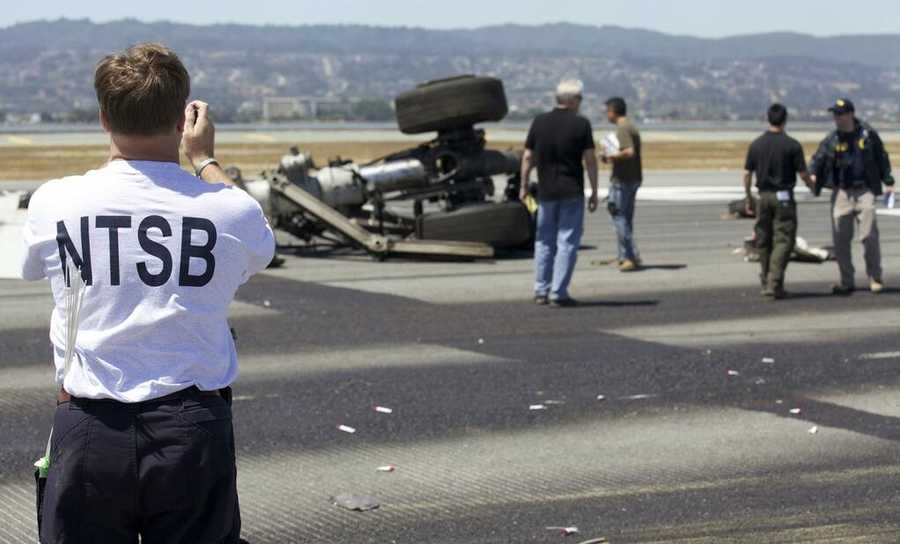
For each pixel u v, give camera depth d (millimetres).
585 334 13391
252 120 157750
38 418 9578
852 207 16188
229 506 4223
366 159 46250
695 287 16922
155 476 4066
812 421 9758
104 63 4199
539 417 9805
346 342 12828
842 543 7012
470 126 20406
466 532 7180
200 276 4168
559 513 7516
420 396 10445
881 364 11867
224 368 4242
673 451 8883
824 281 17609
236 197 4297
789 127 77500
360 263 19312
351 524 7293
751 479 8219
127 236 4133
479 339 13031
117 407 4082
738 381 11125
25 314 14352
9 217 17469
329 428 9391
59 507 4109
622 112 18375
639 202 31547
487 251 19234
